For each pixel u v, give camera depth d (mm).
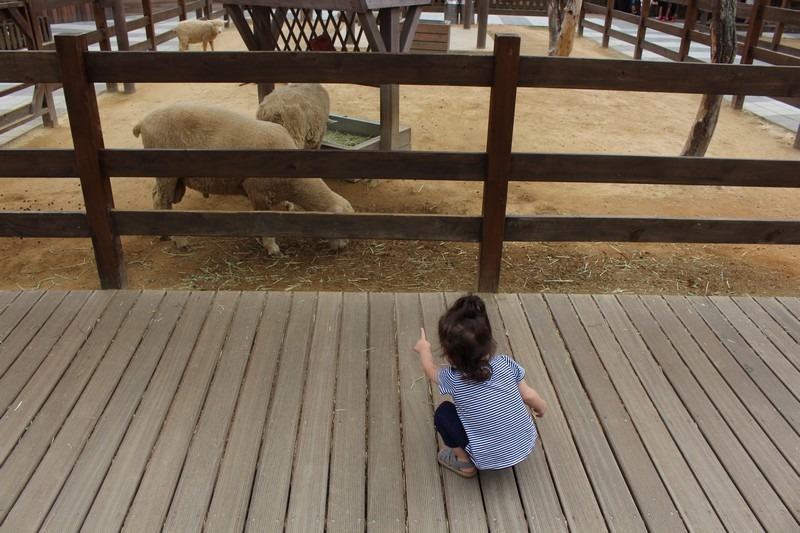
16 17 7918
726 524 2395
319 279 4688
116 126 8422
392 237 3959
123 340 3438
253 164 3734
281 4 5957
